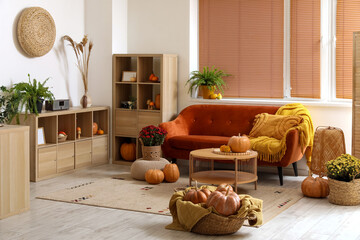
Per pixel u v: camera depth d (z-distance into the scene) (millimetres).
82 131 8852
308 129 7875
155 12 9242
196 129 8758
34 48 8258
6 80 7992
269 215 6484
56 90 8781
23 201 6602
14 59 8102
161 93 8773
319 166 7598
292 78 8750
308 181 7184
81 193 7281
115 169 8711
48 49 8500
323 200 7059
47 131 8219
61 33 8836
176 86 9109
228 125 8617
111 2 9078
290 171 8461
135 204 6832
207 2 9172
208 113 8758
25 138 6609
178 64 9141
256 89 8977
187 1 9031
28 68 8305
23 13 8125
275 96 8867
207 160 8914
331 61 8492
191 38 9102
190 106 8898
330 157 7547
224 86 9164
